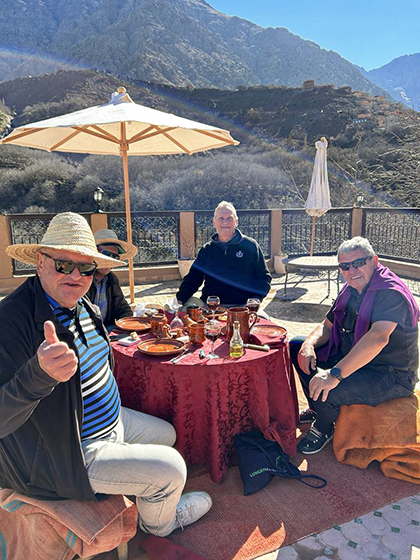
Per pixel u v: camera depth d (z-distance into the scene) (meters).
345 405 2.69
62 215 1.80
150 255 9.33
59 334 1.69
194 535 2.08
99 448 1.83
